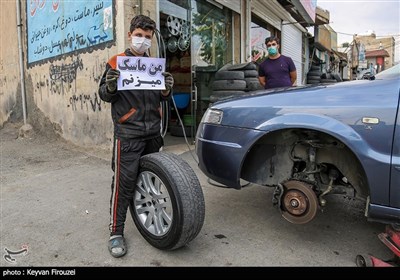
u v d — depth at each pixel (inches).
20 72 330.3
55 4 270.8
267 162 123.2
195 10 313.9
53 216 142.1
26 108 331.0
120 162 113.0
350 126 99.3
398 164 93.0
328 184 116.8
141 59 109.7
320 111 104.5
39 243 119.6
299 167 121.1
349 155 109.0
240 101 121.6
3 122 373.1
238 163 117.3
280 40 562.6
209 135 125.5
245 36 408.5
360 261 103.6
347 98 103.0
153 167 108.6
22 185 182.4
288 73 218.5
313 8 537.3
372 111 97.1
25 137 308.3
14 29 334.6
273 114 111.4
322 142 111.6
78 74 252.7
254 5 435.8
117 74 104.4
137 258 109.9
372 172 96.6
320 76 746.8
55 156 243.6
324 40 842.2
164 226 111.3
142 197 118.8
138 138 112.7
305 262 107.9
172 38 283.3
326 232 128.3
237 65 300.4
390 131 94.2
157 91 116.0
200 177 192.9
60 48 270.5
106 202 156.9
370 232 128.4
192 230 104.5
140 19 109.1
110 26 218.1
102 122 235.8
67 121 272.1
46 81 294.8
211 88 337.7
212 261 108.2
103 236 124.5
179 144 275.9
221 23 365.1
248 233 127.0
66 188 176.4
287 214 113.7
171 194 103.5
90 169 209.8
